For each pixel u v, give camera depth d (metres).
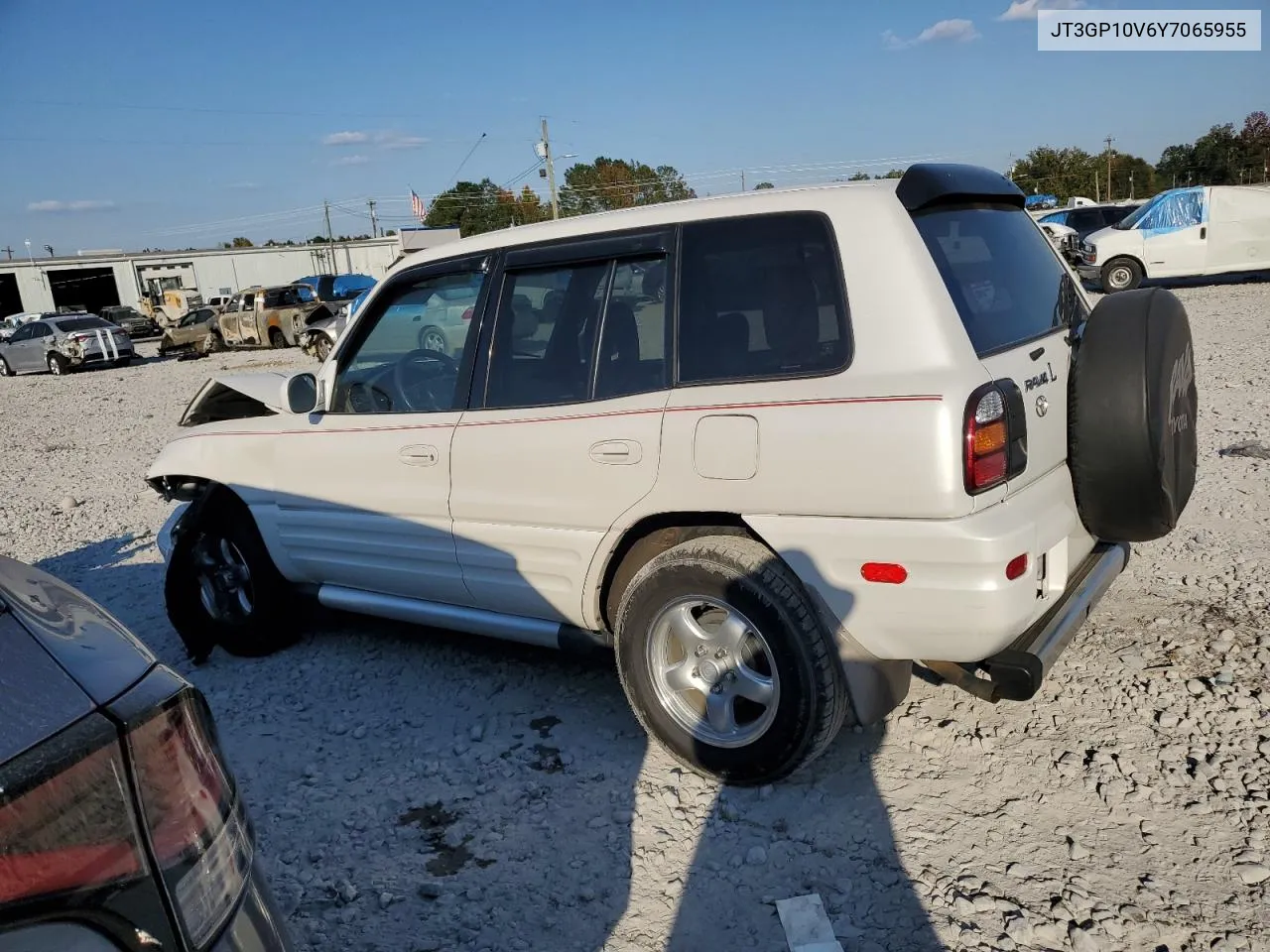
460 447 3.85
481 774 3.66
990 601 2.82
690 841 3.14
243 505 4.86
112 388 22.00
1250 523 5.58
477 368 3.89
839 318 3.06
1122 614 4.50
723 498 3.19
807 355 3.10
